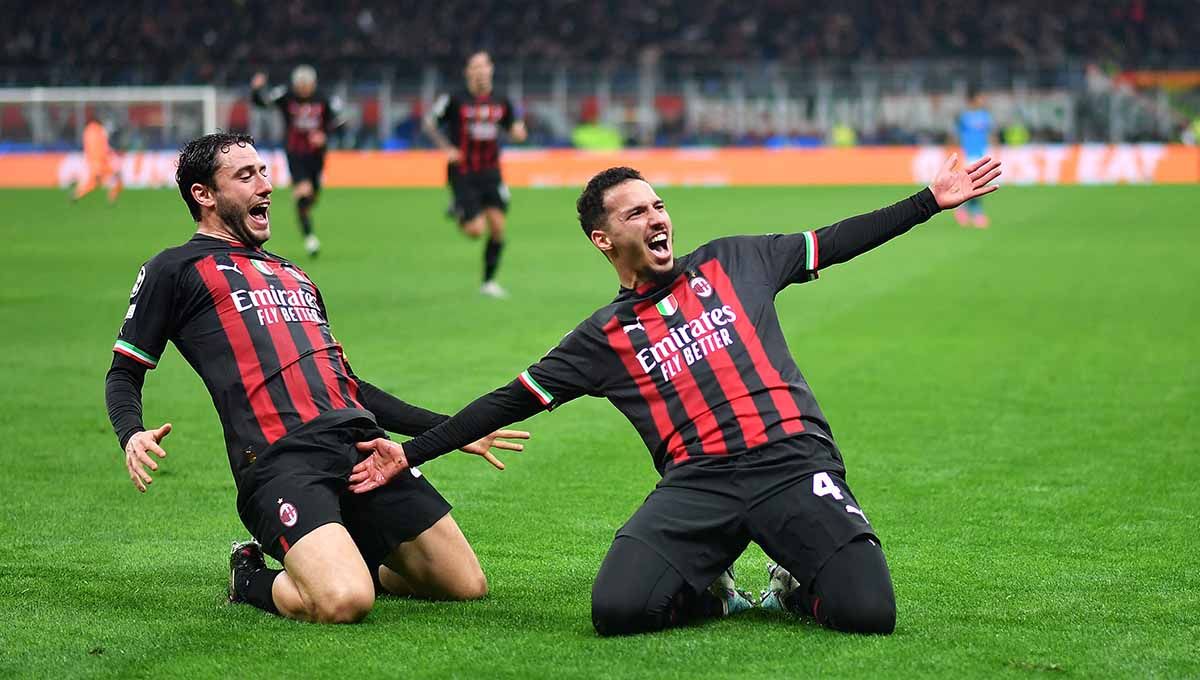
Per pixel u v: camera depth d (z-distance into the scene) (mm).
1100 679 14102
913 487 23969
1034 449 26859
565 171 124438
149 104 122812
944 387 33500
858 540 15672
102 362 37719
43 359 38125
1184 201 99125
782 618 16500
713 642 15398
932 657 14758
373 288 54781
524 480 24719
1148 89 131750
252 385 17281
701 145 133500
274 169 124688
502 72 133750
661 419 16453
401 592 17984
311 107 66688
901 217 16984
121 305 49688
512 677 14312
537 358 37844
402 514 17391
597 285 55750
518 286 55406
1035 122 131375
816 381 34469
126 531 21359
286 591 16547
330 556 16312
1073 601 17156
